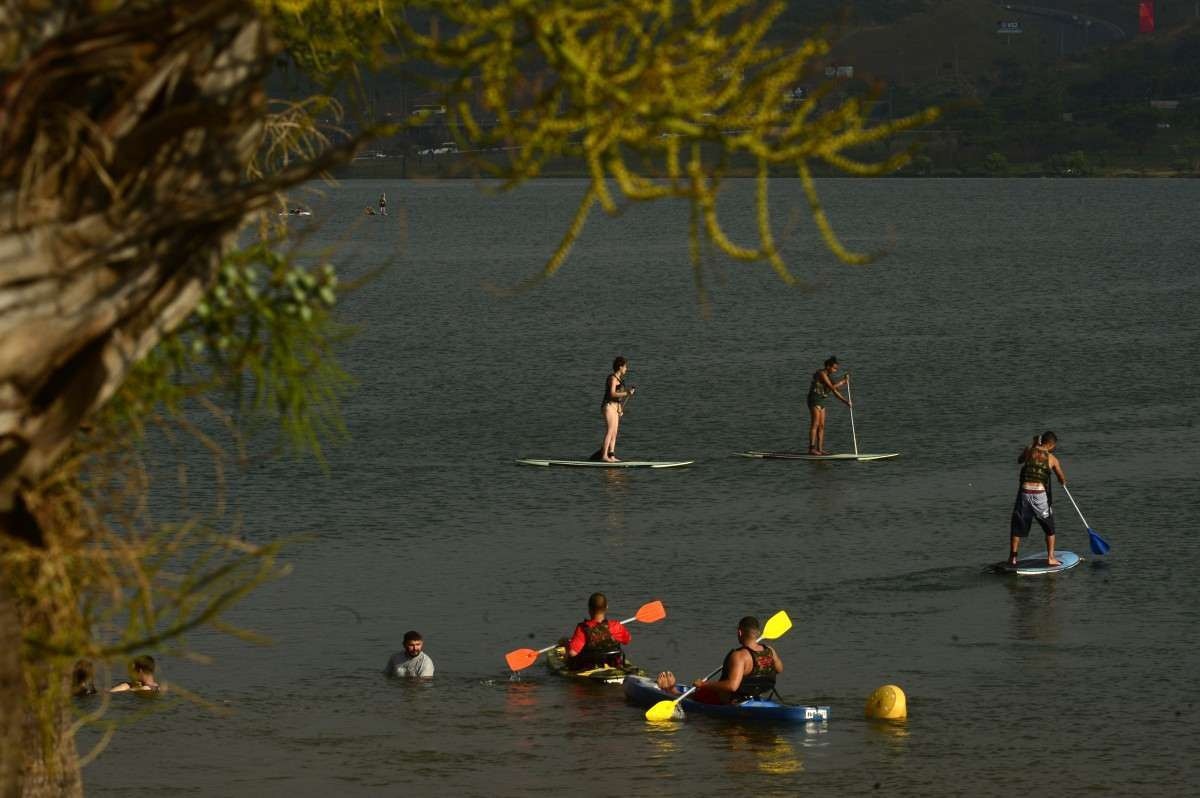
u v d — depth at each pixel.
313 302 18.88
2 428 14.37
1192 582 68.25
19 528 15.96
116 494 17.92
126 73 14.41
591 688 54.84
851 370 152.50
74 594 17.20
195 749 46.91
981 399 132.00
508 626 62.19
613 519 83.44
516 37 13.59
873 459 103.44
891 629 61.25
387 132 14.20
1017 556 73.06
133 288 14.63
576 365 156.62
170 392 19.28
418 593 67.00
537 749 47.72
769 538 78.62
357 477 93.50
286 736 48.38
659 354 167.25
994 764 45.62
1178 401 129.25
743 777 44.91
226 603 16.55
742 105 13.17
